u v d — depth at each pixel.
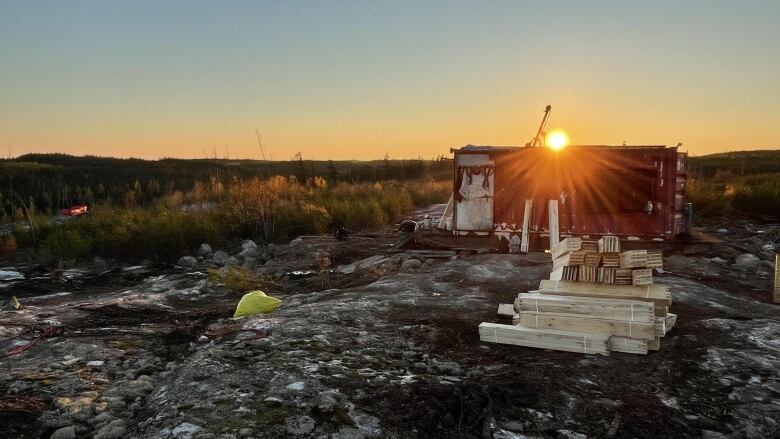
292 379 4.69
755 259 10.94
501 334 5.95
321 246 14.46
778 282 8.04
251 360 5.17
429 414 4.13
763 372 5.11
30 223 15.77
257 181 19.70
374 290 8.39
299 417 4.01
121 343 6.17
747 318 6.78
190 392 4.46
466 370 5.19
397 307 7.33
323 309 7.04
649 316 5.56
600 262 6.00
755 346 5.77
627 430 4.09
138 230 14.75
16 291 10.24
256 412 4.11
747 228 16.14
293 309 7.24
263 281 10.23
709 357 5.46
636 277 5.81
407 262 11.02
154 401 4.46
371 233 16.92
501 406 4.41
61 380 4.98
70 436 3.95
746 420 4.25
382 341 5.88
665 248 11.48
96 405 4.44
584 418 4.27
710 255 11.52
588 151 11.47
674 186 11.25
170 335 6.52
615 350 5.66
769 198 18.27
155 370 5.36
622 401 4.56
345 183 28.69
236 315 7.35
